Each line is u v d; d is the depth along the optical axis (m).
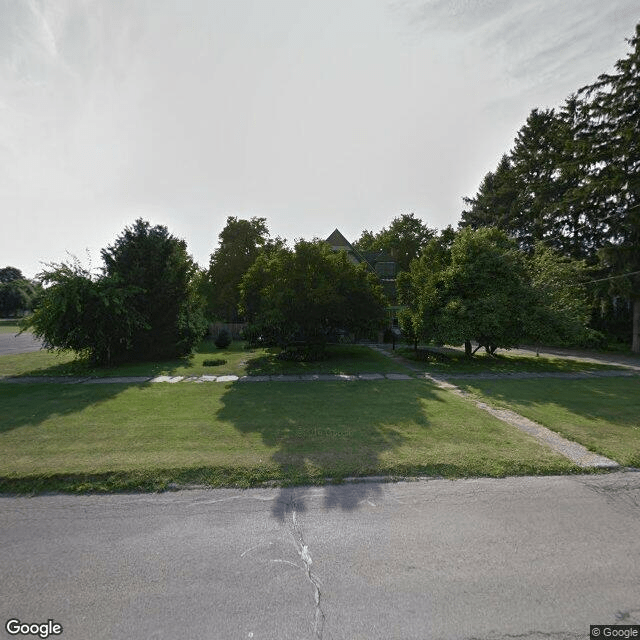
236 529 2.83
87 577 2.29
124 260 13.17
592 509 3.13
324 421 5.61
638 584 2.22
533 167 24.95
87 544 2.65
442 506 3.17
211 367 11.58
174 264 14.23
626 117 15.60
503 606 2.05
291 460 4.08
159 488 3.51
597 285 16.31
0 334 28.72
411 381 9.14
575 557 2.47
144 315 13.07
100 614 2.01
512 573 2.31
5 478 3.64
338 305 11.80
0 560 2.47
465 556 2.48
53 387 8.47
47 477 3.66
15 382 9.18
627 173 15.46
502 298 11.68
